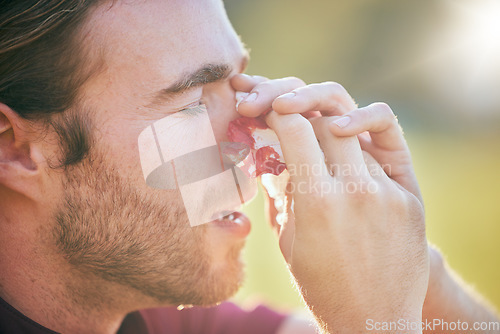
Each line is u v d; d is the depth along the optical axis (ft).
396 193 3.50
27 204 3.67
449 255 12.86
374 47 37.83
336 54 36.96
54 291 3.83
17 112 3.52
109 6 3.47
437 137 25.17
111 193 3.67
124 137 3.60
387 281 3.42
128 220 3.72
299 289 3.60
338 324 3.50
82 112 3.55
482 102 30.22
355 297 3.43
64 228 3.70
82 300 3.92
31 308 3.79
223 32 3.87
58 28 3.43
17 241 3.72
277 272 11.48
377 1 39.22
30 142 3.57
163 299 4.05
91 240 3.73
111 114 3.57
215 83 3.85
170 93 3.59
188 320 5.32
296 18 38.88
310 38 37.73
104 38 3.47
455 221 15.08
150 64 3.53
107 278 3.85
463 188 17.99
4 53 3.46
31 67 3.49
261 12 39.17
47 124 3.55
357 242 3.39
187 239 3.90
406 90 32.50
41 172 3.60
